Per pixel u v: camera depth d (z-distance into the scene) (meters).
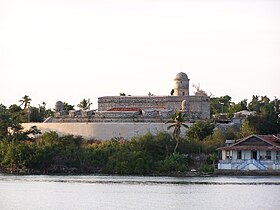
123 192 176.88
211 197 166.50
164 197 165.88
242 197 166.75
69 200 159.38
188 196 168.25
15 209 144.12
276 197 166.50
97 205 151.00
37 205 150.50
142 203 154.88
